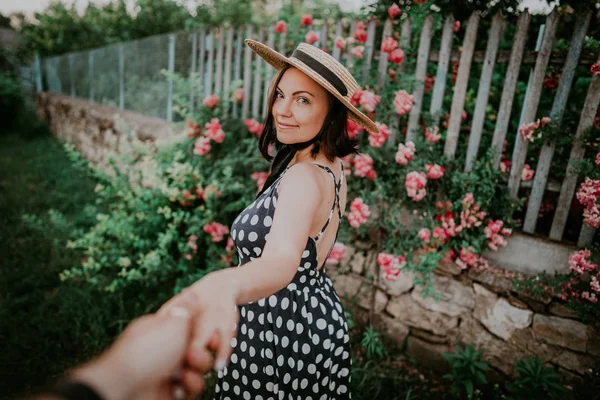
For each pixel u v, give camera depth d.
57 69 10.47
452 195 2.40
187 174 3.13
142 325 0.51
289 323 1.28
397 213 2.57
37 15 11.76
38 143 8.98
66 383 0.39
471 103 2.91
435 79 2.49
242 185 3.04
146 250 3.22
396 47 2.51
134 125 5.28
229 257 3.07
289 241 0.95
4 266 3.32
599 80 1.99
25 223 4.13
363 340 2.57
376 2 2.94
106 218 3.12
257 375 1.31
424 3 2.53
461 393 2.34
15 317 2.66
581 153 2.08
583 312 2.03
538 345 2.22
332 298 1.41
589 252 1.97
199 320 0.57
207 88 4.08
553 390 2.01
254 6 9.51
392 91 2.56
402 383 2.47
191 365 0.53
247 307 1.34
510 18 2.78
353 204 2.32
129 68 6.34
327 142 1.26
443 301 2.53
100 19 10.98
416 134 2.56
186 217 3.03
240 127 3.40
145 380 0.45
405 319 2.69
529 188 2.51
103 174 3.37
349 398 1.48
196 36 4.28
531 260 2.28
